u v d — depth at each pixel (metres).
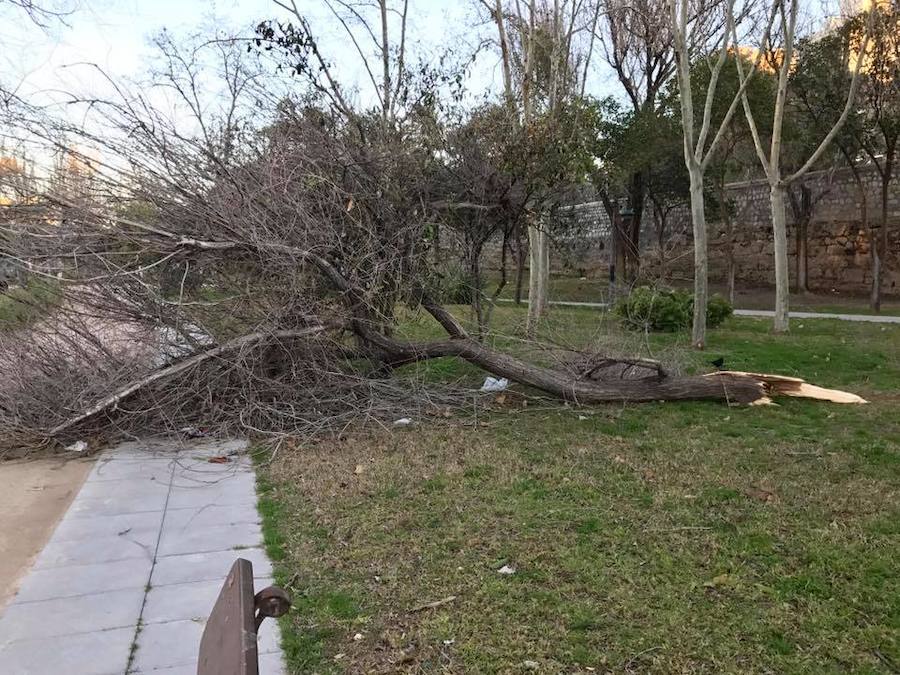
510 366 7.89
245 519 4.60
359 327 7.68
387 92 8.65
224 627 1.67
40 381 6.48
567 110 10.98
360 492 5.03
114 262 6.32
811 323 16.36
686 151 12.20
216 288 6.99
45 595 3.56
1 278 6.37
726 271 28.73
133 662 2.97
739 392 7.71
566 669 2.90
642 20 19.81
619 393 7.82
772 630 3.16
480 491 5.01
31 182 6.19
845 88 18.86
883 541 4.06
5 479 5.48
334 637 3.16
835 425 6.79
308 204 7.18
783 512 4.54
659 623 3.23
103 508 4.81
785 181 14.57
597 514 4.54
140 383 6.31
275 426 6.72
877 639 3.07
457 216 9.16
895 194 22.86
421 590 3.57
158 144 6.56
